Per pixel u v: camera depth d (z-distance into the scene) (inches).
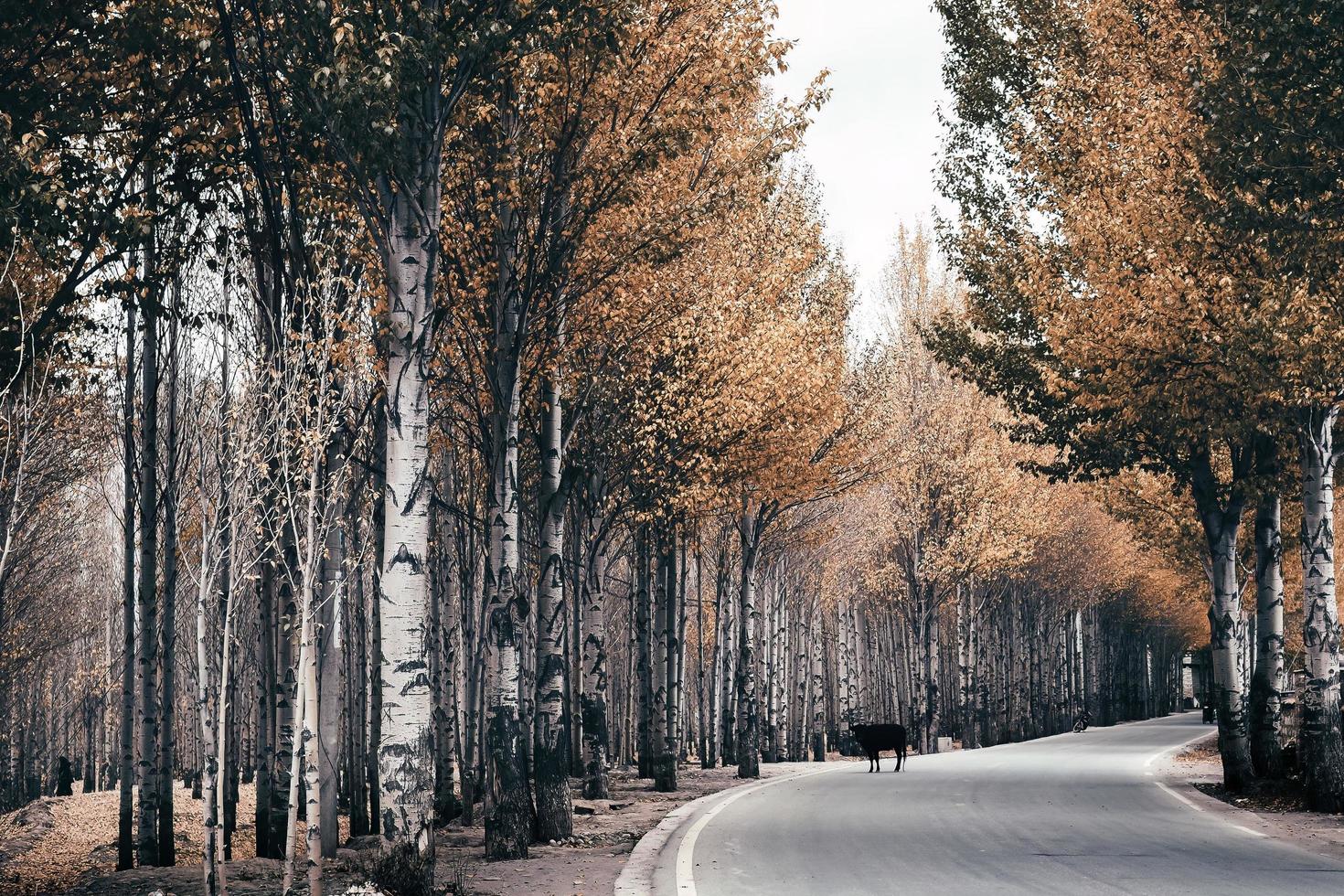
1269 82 557.9
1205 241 657.0
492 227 610.9
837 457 1165.1
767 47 617.9
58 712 2353.6
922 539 1829.5
